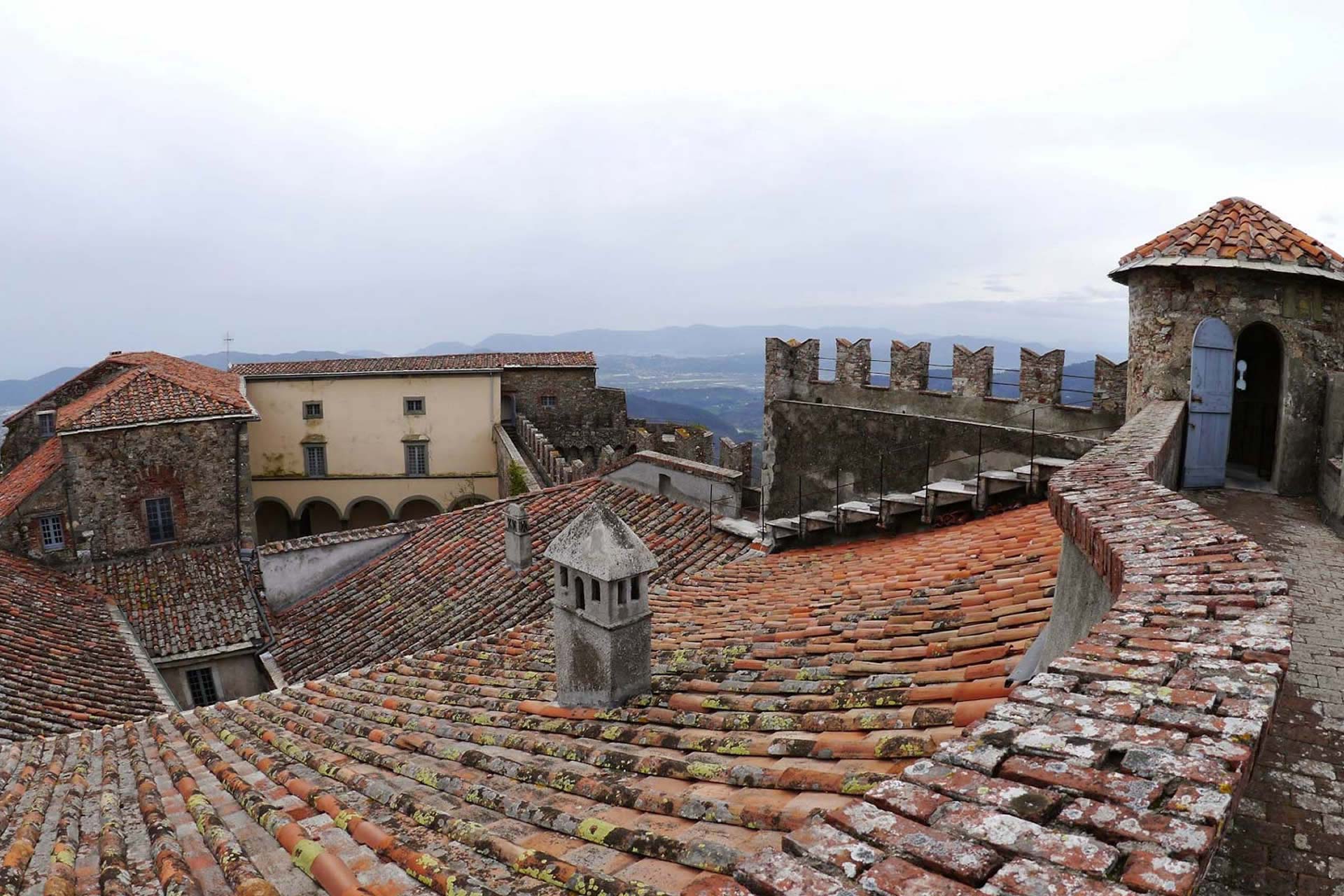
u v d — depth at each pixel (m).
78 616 19.62
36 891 4.80
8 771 8.56
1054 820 2.33
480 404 37.44
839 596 9.16
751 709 6.00
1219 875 3.51
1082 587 5.57
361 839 4.82
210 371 34.34
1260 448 12.82
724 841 3.72
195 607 21.52
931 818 2.40
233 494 25.45
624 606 7.07
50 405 31.62
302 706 10.02
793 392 20.56
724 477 16.52
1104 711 2.88
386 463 37.12
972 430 17.05
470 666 10.59
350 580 20.12
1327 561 8.29
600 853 3.97
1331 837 3.73
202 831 5.57
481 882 3.89
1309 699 5.10
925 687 5.29
